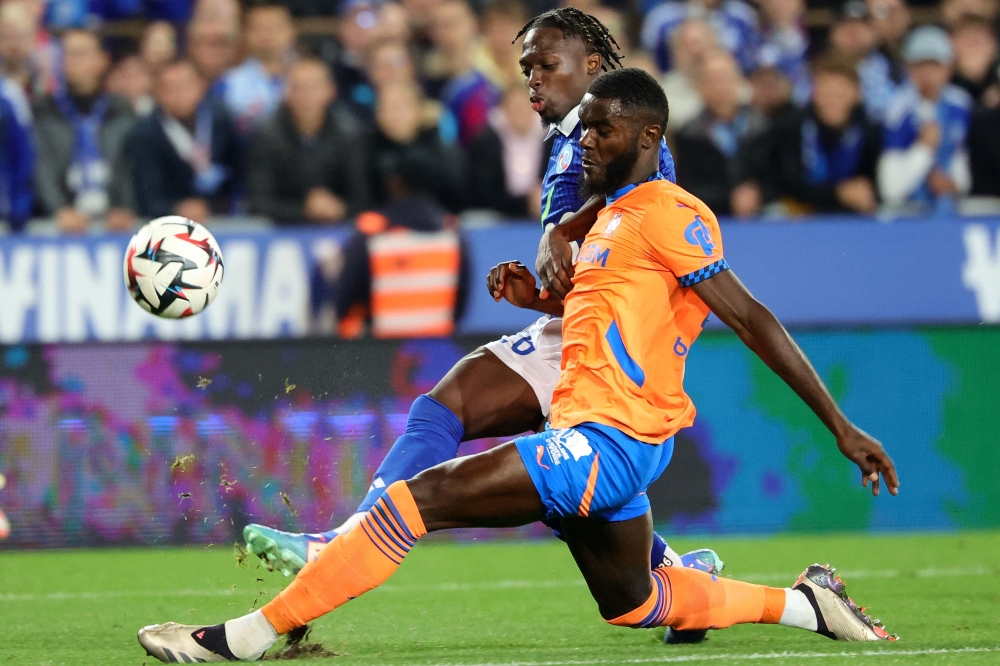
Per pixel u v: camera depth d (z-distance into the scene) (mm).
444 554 26438
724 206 34469
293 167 33750
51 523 26797
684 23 36562
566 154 15602
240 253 30297
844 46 37031
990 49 36844
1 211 34094
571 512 12836
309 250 30312
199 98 34969
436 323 30203
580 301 13164
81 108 34562
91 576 23359
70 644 15805
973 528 29094
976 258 30766
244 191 35000
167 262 15312
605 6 39906
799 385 12445
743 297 12602
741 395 28625
